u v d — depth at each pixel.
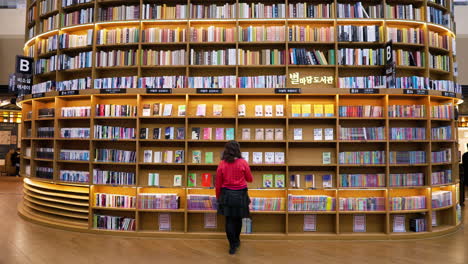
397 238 4.48
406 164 4.56
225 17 4.82
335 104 4.72
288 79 4.77
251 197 4.74
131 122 5.02
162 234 4.57
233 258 3.73
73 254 3.79
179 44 4.93
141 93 4.62
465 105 10.58
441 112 4.75
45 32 5.35
